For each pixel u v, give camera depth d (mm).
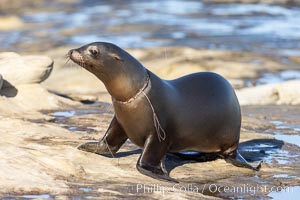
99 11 137625
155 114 31188
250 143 39125
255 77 70688
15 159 30359
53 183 28672
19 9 140625
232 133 34031
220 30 107000
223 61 77000
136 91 30875
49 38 100875
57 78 66438
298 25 112750
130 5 146625
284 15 124938
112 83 30703
